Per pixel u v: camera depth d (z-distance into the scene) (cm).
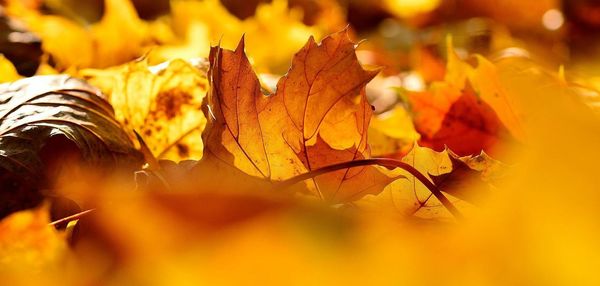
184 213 86
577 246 82
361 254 83
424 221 94
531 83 109
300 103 95
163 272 84
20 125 98
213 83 94
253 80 94
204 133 94
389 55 208
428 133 112
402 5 271
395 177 94
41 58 131
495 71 109
